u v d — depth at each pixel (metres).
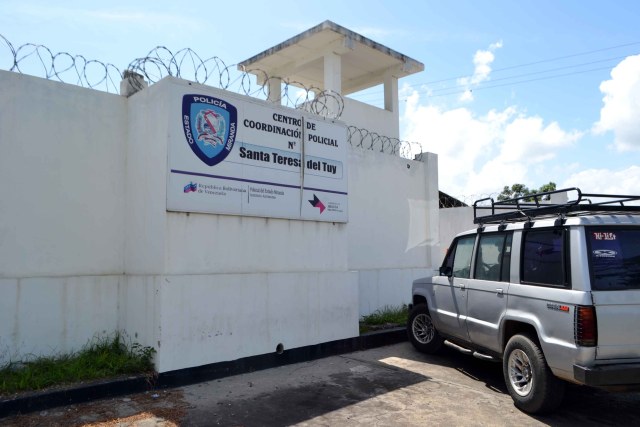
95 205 6.60
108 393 5.50
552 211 5.49
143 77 7.14
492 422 5.02
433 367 7.19
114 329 6.61
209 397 5.70
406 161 11.26
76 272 6.36
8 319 5.73
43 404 5.08
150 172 6.39
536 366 5.09
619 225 4.98
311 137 7.92
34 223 6.04
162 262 6.03
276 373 6.78
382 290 10.25
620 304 4.64
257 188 7.09
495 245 6.25
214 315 6.43
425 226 11.58
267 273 7.12
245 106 7.02
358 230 10.01
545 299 5.07
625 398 5.80
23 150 6.00
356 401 5.64
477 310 6.36
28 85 6.09
